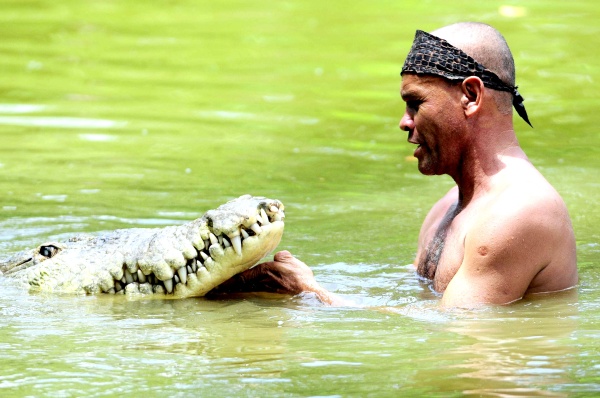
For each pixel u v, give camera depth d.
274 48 28.31
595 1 33.62
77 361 8.12
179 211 14.01
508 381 7.41
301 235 12.97
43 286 10.61
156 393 7.32
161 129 19.92
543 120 20.28
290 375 7.66
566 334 8.62
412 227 13.37
